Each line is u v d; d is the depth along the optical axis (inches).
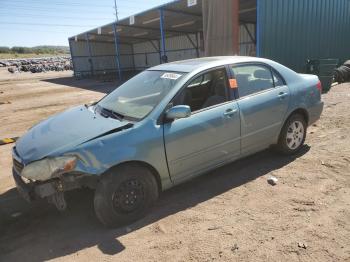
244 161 192.9
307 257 107.7
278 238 118.6
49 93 702.5
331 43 583.2
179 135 140.6
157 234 126.8
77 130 135.0
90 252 118.9
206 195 155.4
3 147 267.0
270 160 191.6
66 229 135.3
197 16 769.6
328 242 114.6
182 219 135.8
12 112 458.0
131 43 1413.6
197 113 147.9
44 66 1790.1
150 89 156.4
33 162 120.8
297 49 494.3
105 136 126.3
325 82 430.0
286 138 187.9
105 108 158.9
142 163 134.6
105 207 126.7
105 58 1357.0
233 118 157.9
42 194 120.2
